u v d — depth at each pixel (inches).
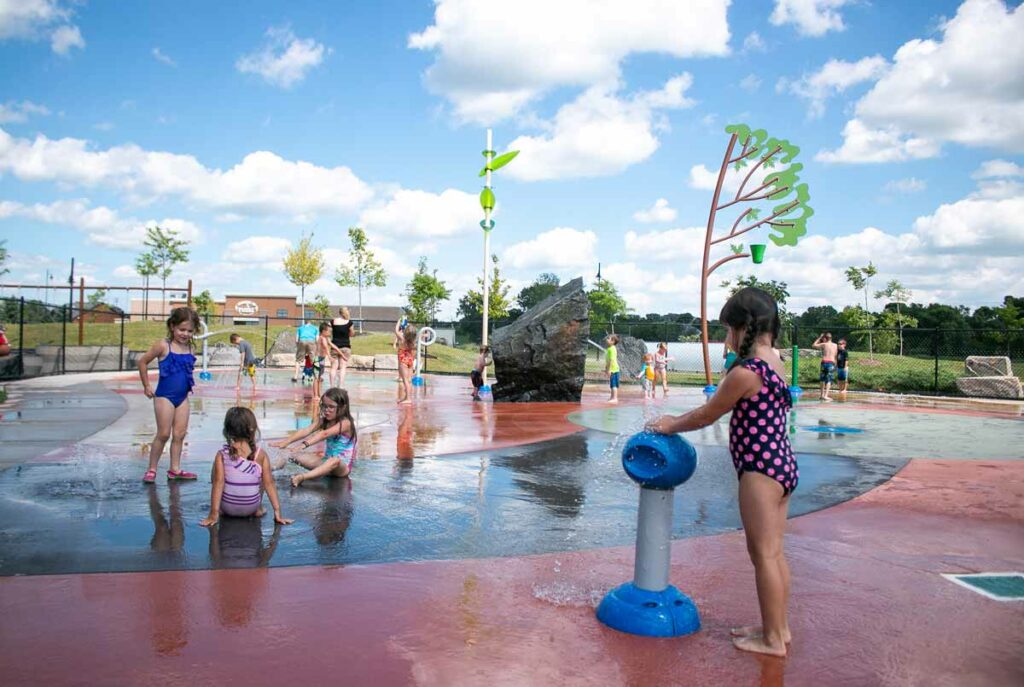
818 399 786.8
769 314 122.6
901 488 269.9
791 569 171.3
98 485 238.8
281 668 111.3
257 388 697.0
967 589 157.3
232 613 133.6
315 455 269.9
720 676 112.2
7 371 738.2
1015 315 1594.5
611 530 202.5
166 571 156.7
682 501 242.7
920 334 1582.2
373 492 241.6
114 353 1043.9
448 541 187.5
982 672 115.6
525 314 673.0
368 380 877.8
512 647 121.6
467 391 749.9
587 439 381.4
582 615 137.2
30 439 336.8
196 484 242.2
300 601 140.7
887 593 154.3
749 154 466.0
